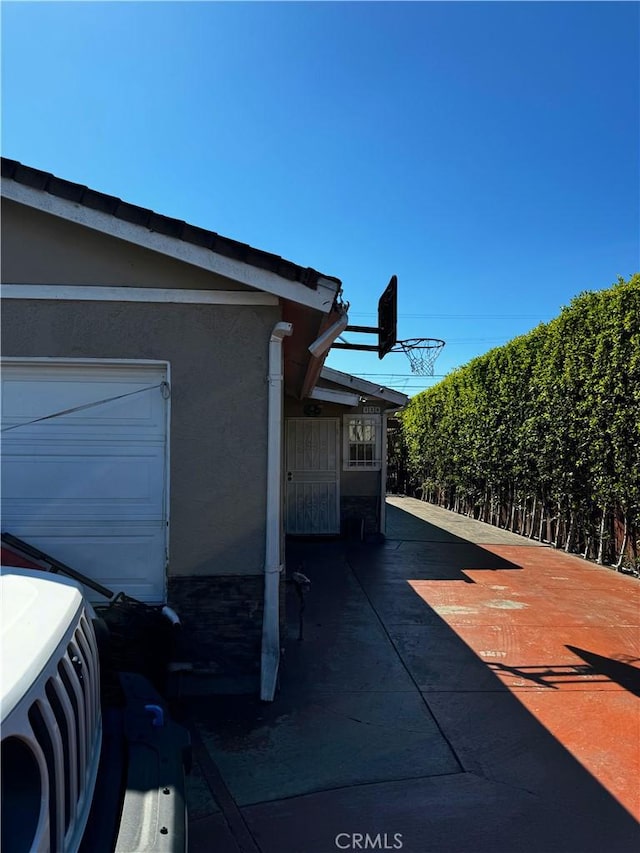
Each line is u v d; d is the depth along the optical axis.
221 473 4.34
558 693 4.29
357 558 9.40
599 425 8.48
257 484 4.35
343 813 2.88
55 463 4.32
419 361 11.76
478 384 13.34
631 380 7.72
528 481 11.13
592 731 3.73
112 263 4.30
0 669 1.56
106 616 3.91
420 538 11.41
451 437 15.63
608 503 8.49
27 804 1.45
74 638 2.02
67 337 4.28
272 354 4.34
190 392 4.33
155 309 4.32
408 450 21.72
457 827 2.77
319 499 11.36
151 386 4.38
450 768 3.30
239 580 4.32
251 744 3.55
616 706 4.09
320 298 4.13
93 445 4.34
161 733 2.42
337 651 5.13
